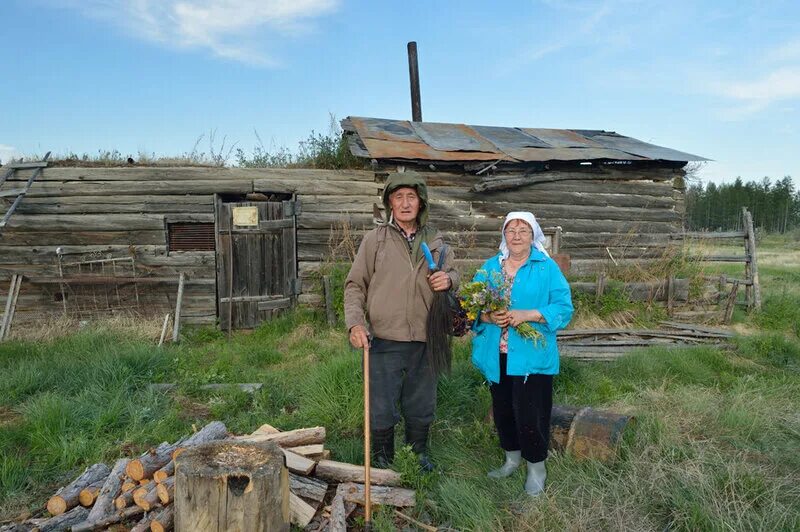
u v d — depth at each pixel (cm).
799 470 362
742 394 497
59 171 808
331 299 816
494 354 336
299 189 848
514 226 336
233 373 586
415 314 338
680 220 984
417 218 351
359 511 320
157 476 309
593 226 942
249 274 837
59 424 412
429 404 354
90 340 677
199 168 830
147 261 824
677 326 809
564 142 995
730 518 294
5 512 322
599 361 650
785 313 908
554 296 328
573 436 380
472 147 895
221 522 249
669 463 356
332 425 439
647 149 979
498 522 299
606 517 303
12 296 773
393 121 1045
